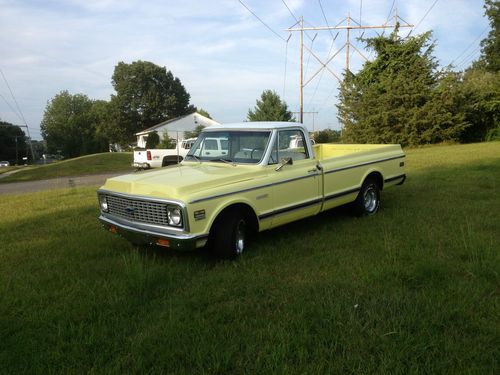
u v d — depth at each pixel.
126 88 78.94
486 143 29.05
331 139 47.41
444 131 29.75
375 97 30.81
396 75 30.94
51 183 19.86
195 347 3.24
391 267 4.60
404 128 29.95
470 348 3.12
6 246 6.21
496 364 2.93
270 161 5.78
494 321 3.49
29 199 11.48
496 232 5.94
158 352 3.21
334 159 6.77
